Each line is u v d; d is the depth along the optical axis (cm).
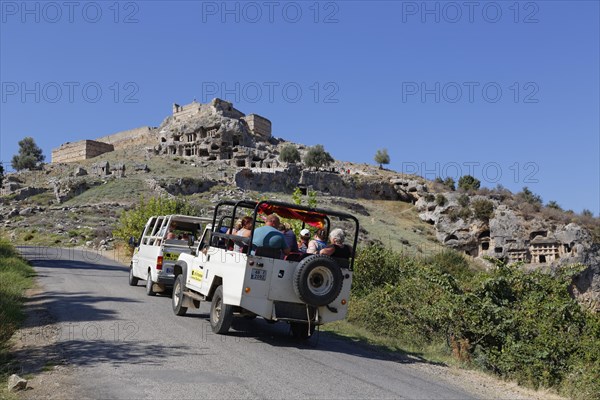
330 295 952
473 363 1060
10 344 864
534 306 1266
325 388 689
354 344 1101
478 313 1203
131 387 640
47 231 5259
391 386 738
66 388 632
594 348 1120
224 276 1018
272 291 949
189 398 605
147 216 3338
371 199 10131
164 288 1612
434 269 1411
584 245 6975
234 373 731
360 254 1775
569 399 879
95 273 2381
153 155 11706
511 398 778
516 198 8838
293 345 996
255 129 13112
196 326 1105
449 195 8906
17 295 1401
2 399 583
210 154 11406
